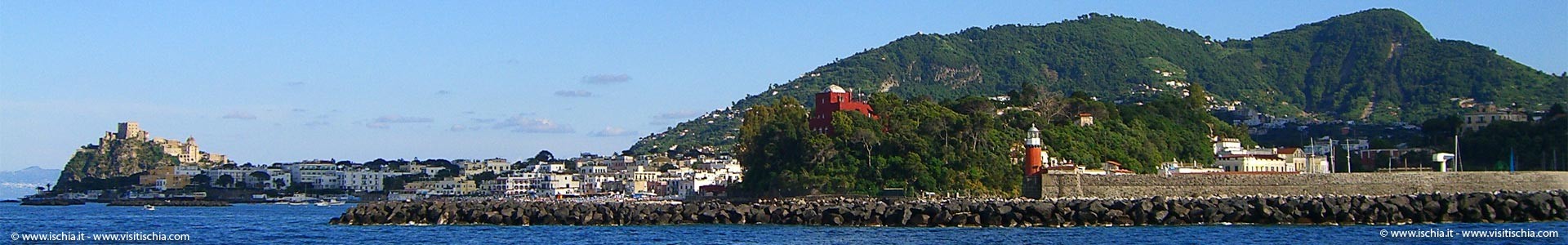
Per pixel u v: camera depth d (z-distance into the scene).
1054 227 179.25
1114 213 182.38
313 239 173.25
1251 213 183.00
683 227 186.38
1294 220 180.62
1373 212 181.88
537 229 183.75
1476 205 183.62
